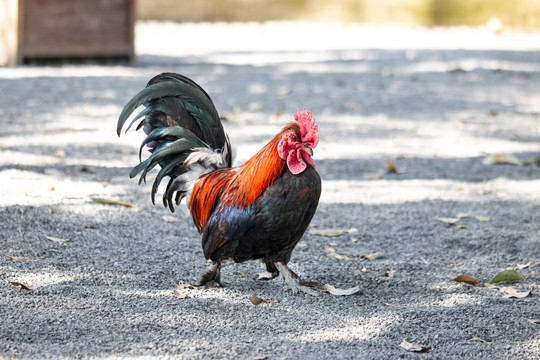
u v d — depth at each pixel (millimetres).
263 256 5484
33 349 4375
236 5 34625
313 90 15258
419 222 7434
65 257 6031
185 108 5664
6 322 4727
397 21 33219
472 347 4664
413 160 10109
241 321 4969
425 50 22609
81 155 9547
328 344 4617
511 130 12180
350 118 12820
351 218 7516
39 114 11914
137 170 5473
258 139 10727
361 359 4418
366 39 25922
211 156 5641
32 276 5574
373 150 10617
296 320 5012
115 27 17000
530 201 8266
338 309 5254
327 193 8438
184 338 4641
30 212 7020
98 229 6785
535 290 5746
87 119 11727
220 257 5418
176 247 6492
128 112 5320
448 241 6891
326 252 6547
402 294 5609
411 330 4875
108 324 4801
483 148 10914
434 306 5352
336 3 35625
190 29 28391
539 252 6629
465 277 5859
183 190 5648
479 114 13414
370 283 5840
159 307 5145
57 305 5066
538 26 30625
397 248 6703
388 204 8055
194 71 17156
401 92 15422
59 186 8031
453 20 33094
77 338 4570
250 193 5055
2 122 11203
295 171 4934
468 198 8375
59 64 17219
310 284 5680
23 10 15984
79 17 16500
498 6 33438
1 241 6273
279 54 21125
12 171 8453
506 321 5074
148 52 20578
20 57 16312
